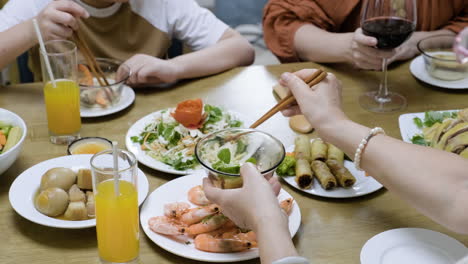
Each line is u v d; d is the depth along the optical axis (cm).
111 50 205
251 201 93
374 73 176
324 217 113
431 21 202
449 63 162
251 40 385
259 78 173
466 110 130
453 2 201
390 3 147
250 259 101
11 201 109
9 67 241
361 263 98
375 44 153
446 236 104
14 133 125
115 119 148
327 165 125
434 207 96
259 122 118
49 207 107
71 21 155
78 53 193
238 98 160
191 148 130
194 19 208
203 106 150
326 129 110
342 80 171
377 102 157
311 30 197
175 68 167
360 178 123
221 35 206
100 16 199
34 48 208
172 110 144
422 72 172
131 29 206
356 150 105
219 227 104
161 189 117
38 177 117
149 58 167
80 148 128
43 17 158
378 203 117
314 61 192
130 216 95
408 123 143
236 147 105
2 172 118
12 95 158
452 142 122
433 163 97
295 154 128
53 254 102
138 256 101
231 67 184
